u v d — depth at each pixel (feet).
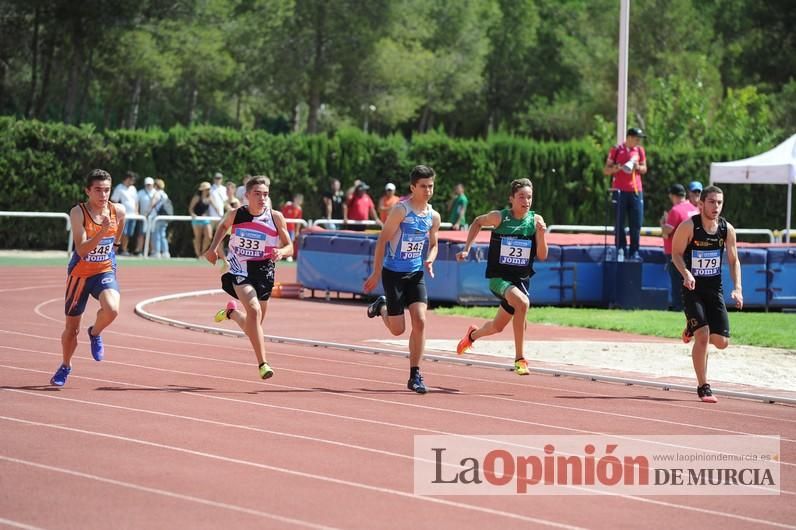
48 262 109.91
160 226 118.42
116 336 57.93
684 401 43.52
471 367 51.29
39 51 193.16
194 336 59.26
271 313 73.72
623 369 51.26
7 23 182.60
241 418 36.27
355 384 44.57
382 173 134.82
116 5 176.14
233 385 43.09
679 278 78.43
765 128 188.75
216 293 87.40
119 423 34.78
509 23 281.33
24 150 123.95
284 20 193.47
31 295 79.30
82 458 30.01
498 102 286.87
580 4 283.79
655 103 194.08
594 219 138.72
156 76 180.14
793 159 94.94
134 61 176.96
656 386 46.93
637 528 25.25
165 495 26.58
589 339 62.23
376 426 35.70
